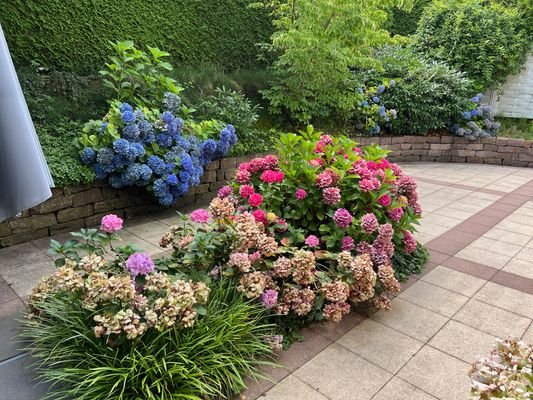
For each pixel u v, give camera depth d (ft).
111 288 5.14
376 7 19.67
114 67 13.29
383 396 5.48
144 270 5.71
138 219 12.48
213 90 16.89
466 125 23.04
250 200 7.72
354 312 7.60
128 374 4.99
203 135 13.67
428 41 25.26
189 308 5.44
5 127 4.81
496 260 9.97
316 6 16.81
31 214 10.36
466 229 12.19
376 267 7.75
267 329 6.63
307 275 6.69
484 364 4.30
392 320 7.33
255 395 5.48
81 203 11.30
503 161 22.75
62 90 13.16
